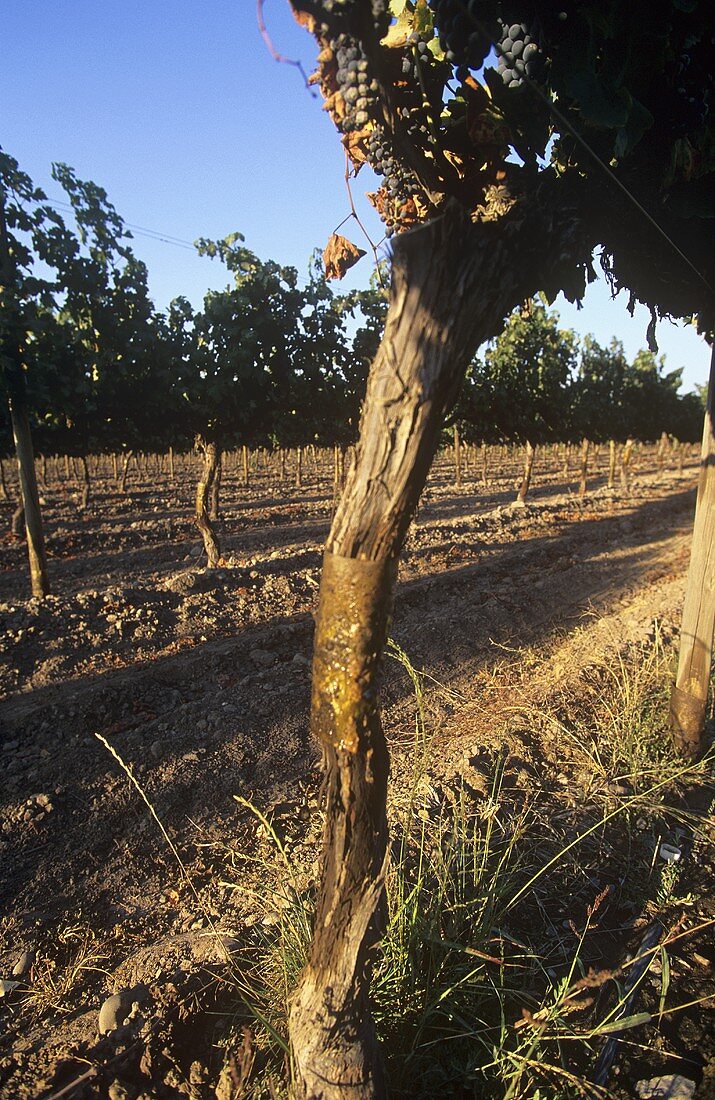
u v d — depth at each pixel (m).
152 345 8.96
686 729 4.67
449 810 3.99
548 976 2.81
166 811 4.64
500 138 2.05
